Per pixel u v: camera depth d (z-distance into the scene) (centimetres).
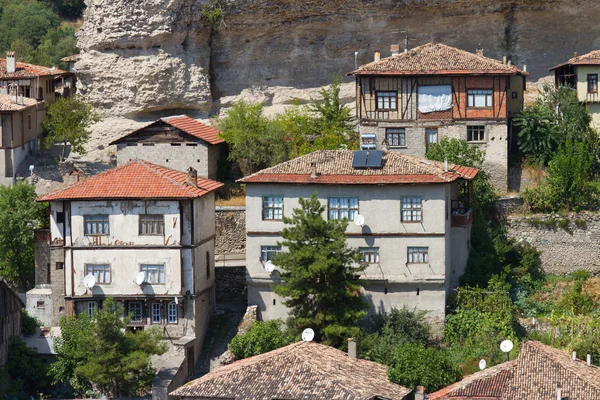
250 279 10756
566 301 10919
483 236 11300
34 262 11400
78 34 13675
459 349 10369
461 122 11925
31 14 19000
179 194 10531
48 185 12581
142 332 10244
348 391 8956
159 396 9912
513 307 10719
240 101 13050
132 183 10688
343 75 13662
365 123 12006
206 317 10912
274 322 10544
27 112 12975
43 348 10656
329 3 13362
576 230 11462
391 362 9819
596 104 12244
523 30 13438
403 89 11925
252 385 9125
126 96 13462
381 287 10638
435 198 10556
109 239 10638
